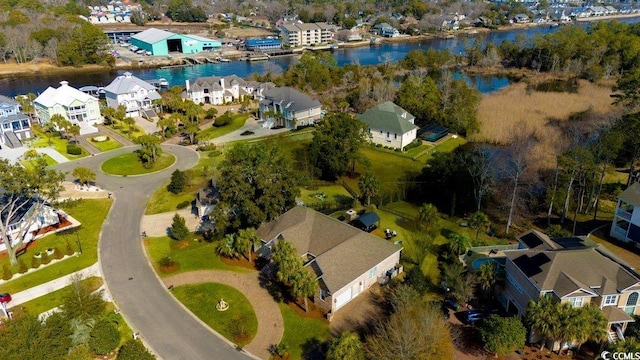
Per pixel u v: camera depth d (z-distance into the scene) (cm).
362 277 5406
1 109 10806
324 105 13050
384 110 10650
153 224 7100
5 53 19450
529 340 4659
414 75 14175
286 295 5438
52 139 10744
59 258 6144
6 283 5644
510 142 10131
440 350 4147
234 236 6047
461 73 18862
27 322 4241
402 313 4419
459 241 6072
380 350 4122
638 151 7750
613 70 16912
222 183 6506
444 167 7769
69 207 7562
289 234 5853
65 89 11806
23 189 5991
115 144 10550
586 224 7100
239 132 11319
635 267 5788
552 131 10200
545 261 4841
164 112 12962
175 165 9350
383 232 6794
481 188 7250
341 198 7938
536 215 7469
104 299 5347
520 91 14150
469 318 4962
